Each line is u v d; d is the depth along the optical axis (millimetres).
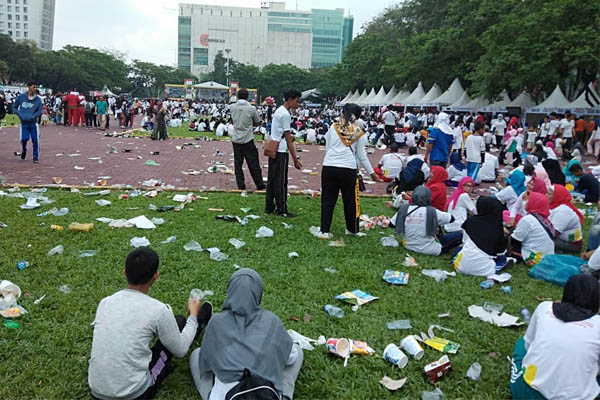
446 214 6570
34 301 4484
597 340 3121
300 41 164500
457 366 3865
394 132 24641
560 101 26703
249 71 105812
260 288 3410
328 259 6055
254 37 163750
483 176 13570
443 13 45375
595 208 10273
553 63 25547
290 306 4691
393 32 59062
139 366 3109
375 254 6395
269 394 2848
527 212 6695
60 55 89750
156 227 6848
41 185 9047
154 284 4969
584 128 24516
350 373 3717
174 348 3340
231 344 3098
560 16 24312
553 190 7219
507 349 4160
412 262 6105
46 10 166125
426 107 40562
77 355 3746
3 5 158000
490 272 5812
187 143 19859
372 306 4824
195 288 4949
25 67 80625
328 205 6945
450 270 6035
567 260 5883
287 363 3402
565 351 3102
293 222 7691
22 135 12094
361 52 58094
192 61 164375
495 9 31172
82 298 4602
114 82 99938
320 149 20766
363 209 9055
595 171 12500
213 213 7863
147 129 26344
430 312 4762
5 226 6434
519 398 3320
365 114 40812
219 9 162375
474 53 35375
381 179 12453
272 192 8039
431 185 7922
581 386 3076
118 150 15906
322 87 79125
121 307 3211
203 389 3193
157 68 121062
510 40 27578
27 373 3479
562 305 3322
